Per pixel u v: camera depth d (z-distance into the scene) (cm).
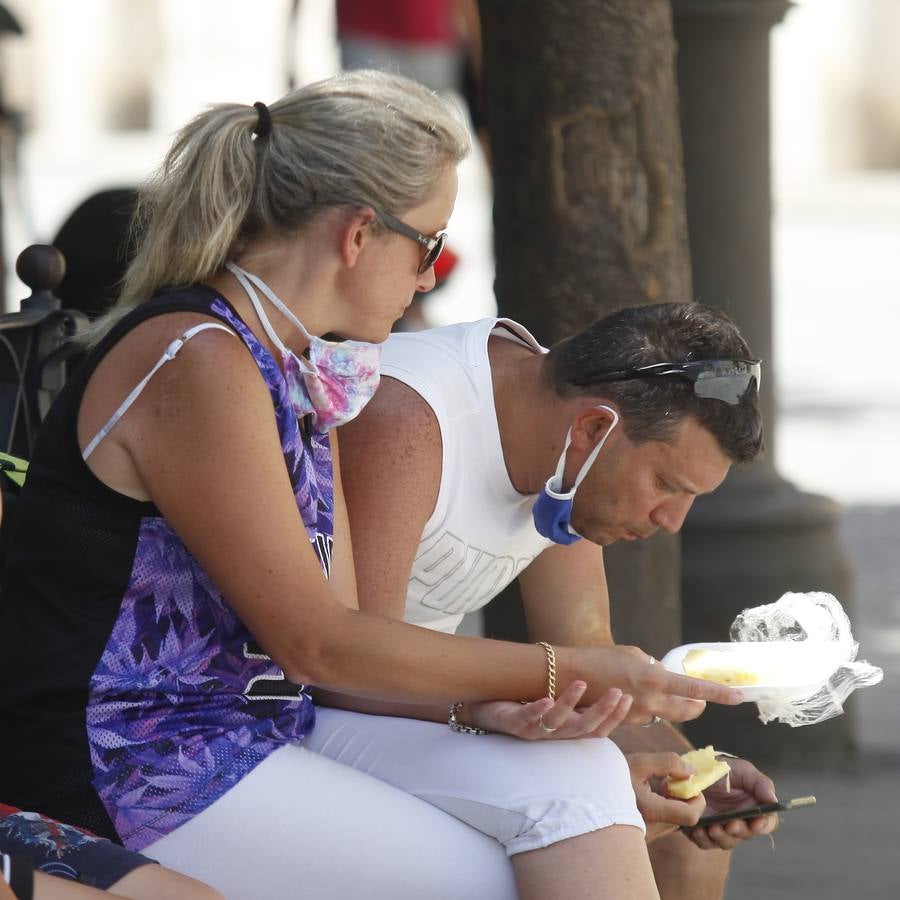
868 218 8062
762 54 1780
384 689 877
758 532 1772
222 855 852
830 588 1798
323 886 862
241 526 830
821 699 1034
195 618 862
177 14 10031
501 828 880
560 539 997
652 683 909
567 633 1122
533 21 1325
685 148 1786
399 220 882
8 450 1177
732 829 1002
